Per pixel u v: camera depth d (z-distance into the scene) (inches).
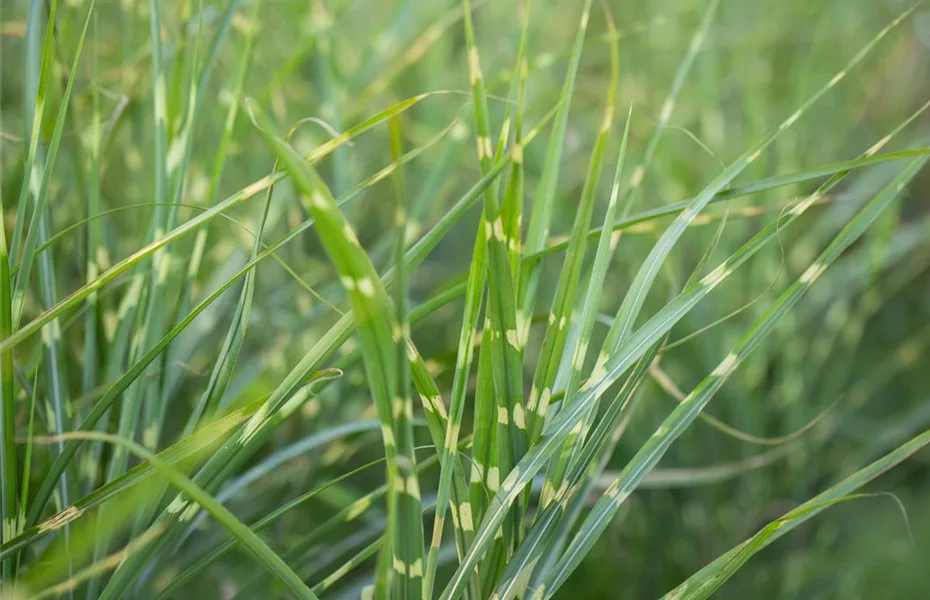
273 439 41.7
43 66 29.5
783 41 67.5
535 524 29.5
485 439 29.0
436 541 28.7
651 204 58.3
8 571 30.5
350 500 40.4
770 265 51.6
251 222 43.2
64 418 32.5
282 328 43.8
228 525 26.5
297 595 27.6
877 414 60.1
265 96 39.1
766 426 51.8
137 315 33.5
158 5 32.9
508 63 57.4
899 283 59.5
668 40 65.5
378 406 26.7
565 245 30.1
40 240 31.9
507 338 28.4
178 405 41.2
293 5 45.0
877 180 57.0
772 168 58.4
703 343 51.6
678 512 50.0
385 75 46.9
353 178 48.4
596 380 28.8
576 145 58.6
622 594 47.5
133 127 40.4
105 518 29.0
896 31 67.4
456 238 60.3
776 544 50.3
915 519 51.3
